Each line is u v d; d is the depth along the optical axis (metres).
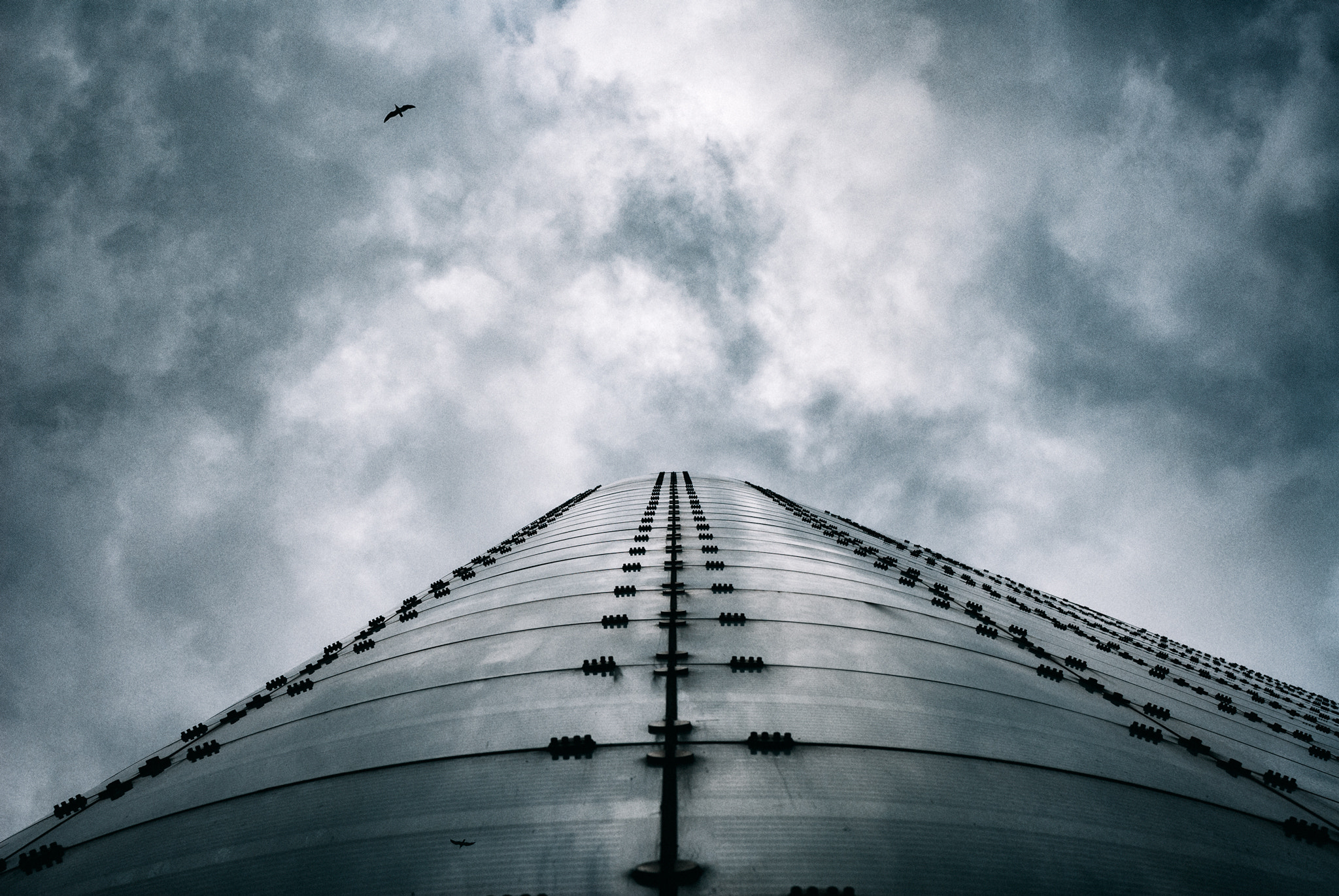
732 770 5.83
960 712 7.30
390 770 6.39
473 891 4.76
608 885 4.66
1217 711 10.95
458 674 8.43
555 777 5.87
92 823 7.32
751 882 4.59
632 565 12.41
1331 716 15.10
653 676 7.71
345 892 4.92
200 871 5.59
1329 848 6.20
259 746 7.88
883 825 5.22
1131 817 5.89
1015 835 5.30
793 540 16.09
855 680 7.74
